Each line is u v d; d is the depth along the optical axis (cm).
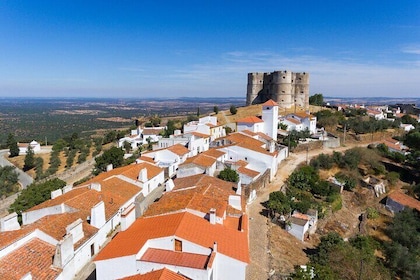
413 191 7812
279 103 13662
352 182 7462
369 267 4181
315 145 9812
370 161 8669
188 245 2903
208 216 3481
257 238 4378
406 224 6044
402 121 14162
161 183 6675
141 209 4888
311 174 7250
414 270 4684
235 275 2861
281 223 5044
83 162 11150
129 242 3059
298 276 3297
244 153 6944
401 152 9925
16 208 5197
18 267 2859
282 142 9569
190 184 4928
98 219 3972
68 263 3203
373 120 12456
